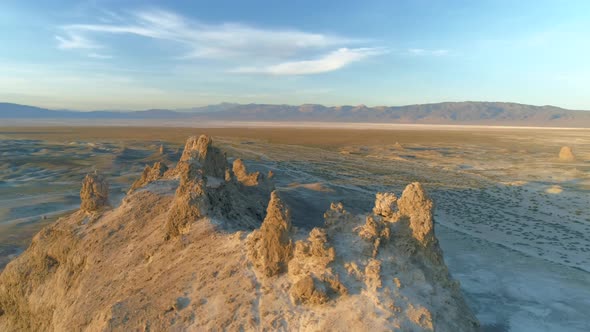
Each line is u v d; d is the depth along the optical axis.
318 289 15.62
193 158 32.81
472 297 28.67
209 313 16.83
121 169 88.69
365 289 15.60
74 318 20.23
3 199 60.97
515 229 47.22
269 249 18.09
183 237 22.66
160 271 20.91
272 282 17.41
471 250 39.25
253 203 33.34
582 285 30.81
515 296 28.88
